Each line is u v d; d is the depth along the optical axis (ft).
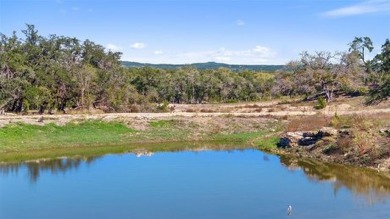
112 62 288.92
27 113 232.73
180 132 200.54
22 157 152.05
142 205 90.94
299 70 346.33
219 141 190.60
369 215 81.61
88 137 184.85
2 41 239.50
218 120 214.28
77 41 272.92
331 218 80.23
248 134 199.41
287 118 217.15
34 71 235.61
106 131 192.65
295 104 307.17
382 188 102.17
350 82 317.83
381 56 337.31
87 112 237.45
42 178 117.91
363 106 260.21
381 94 254.06
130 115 214.48
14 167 134.21
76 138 182.50
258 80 451.94
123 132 194.29
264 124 211.82
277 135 186.60
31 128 182.91
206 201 93.30
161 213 85.56
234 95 433.07
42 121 190.49
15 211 87.92
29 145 170.71
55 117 197.06
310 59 340.59
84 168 131.54
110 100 257.14
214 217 82.43
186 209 87.71
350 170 123.34
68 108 252.62
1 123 180.04
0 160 146.30
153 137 193.16
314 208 86.69
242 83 434.71
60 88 244.42
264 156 150.92
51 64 246.27
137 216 84.02
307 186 105.60
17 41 243.40
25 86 224.12
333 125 163.53
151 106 265.34
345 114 198.49
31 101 223.92
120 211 87.25
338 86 325.42
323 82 323.78
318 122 180.86
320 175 117.70
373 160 126.93
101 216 84.38
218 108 286.05
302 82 338.75
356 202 90.68
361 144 133.39
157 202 92.99
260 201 92.63
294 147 158.10
